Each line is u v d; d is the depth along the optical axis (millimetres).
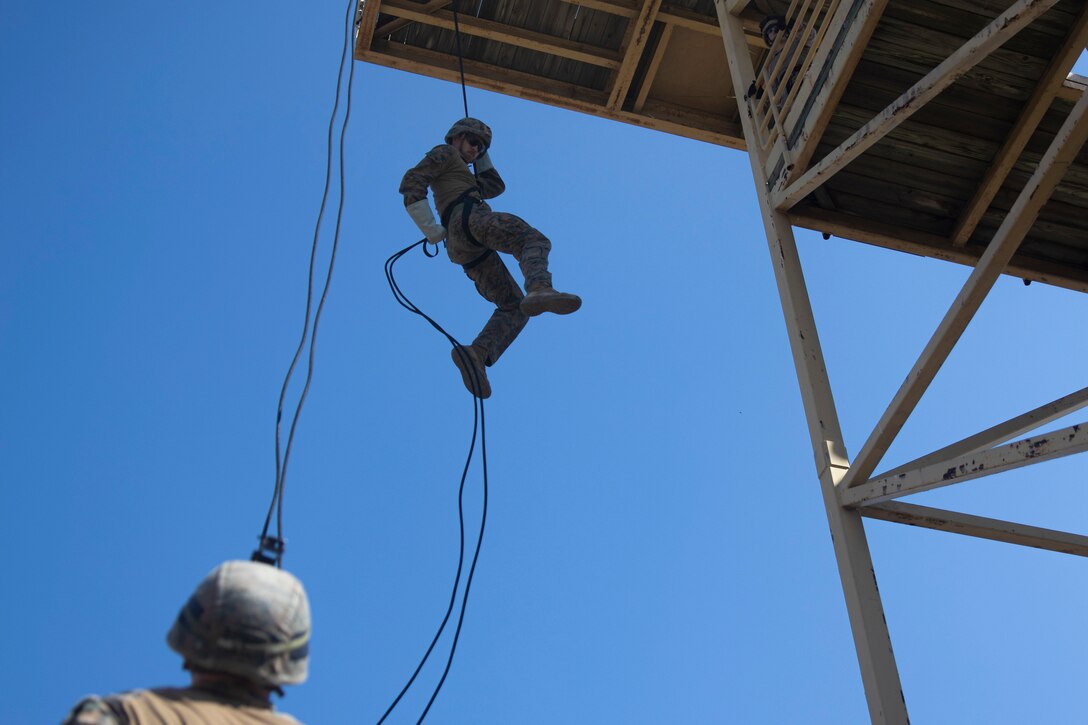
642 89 11289
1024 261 8031
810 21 7789
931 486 5711
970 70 7062
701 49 11117
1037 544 6324
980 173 7676
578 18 11008
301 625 2357
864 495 6152
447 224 6812
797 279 7250
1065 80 7270
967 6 6688
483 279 6816
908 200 7848
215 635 2250
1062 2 6703
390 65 11055
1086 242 8023
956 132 7406
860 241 7855
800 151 7367
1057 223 7906
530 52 11250
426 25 11031
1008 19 5598
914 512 6301
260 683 2283
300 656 2352
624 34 11078
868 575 6047
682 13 10789
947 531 6328
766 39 9195
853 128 7328
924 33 6836
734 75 8766
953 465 5609
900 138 7418
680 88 11469
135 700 2125
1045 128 7488
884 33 6844
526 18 10992
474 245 6742
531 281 6277
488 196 7254
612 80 11336
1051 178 5801
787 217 7598
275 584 2359
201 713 2152
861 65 7035
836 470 6457
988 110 7289
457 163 6961
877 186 7746
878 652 5797
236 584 2316
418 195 6715
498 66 11359
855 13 6910
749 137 8250
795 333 7016
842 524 6234
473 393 6574
